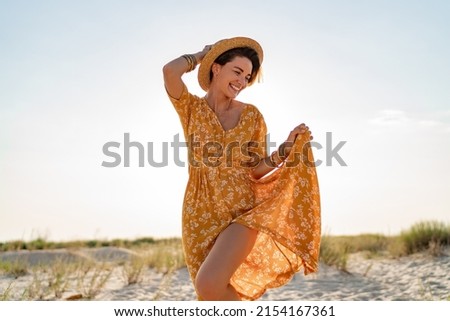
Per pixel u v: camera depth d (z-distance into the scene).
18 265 13.41
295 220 5.78
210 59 5.84
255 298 5.82
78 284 11.37
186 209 5.71
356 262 14.59
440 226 15.88
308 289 11.50
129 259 15.73
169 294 11.14
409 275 12.38
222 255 5.18
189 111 5.81
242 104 5.93
